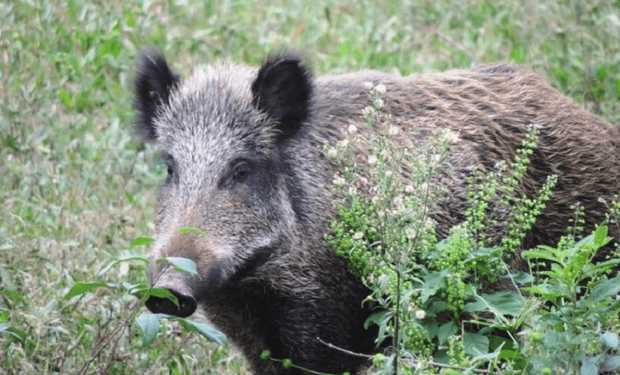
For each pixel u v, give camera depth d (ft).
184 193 33.94
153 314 30.04
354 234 32.81
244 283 34.58
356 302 35.78
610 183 39.47
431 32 62.08
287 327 35.45
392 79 38.32
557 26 60.54
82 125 52.47
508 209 36.68
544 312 30.63
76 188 47.55
